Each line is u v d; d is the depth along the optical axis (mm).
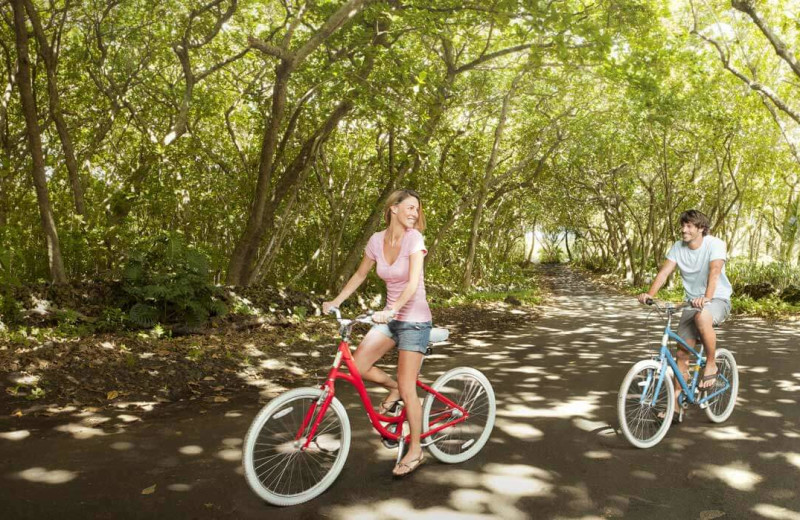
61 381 6086
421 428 4078
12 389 5715
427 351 4055
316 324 11750
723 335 11664
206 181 19828
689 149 28469
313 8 12312
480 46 18188
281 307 12812
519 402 6121
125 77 16562
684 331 5203
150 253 10203
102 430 4883
